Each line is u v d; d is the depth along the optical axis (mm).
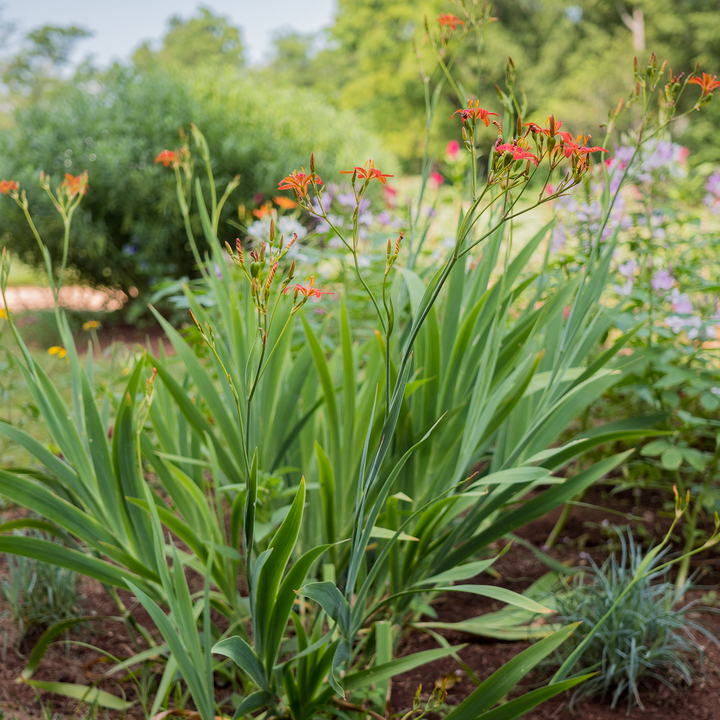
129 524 1410
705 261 2639
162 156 1748
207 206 6281
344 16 25672
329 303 2652
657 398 2148
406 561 1431
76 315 6781
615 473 2654
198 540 1404
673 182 2525
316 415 1705
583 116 18156
